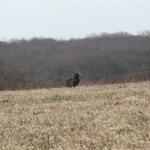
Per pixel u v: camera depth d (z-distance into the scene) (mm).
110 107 24359
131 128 18688
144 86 32438
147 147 15594
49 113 23719
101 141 16812
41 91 33406
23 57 97562
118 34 126062
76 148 16125
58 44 120000
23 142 17719
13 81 53406
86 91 31734
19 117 23047
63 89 34312
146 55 94750
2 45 111375
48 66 87438
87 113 23094
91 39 123438
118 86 34062
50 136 18438
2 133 19516
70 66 88625
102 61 89312
